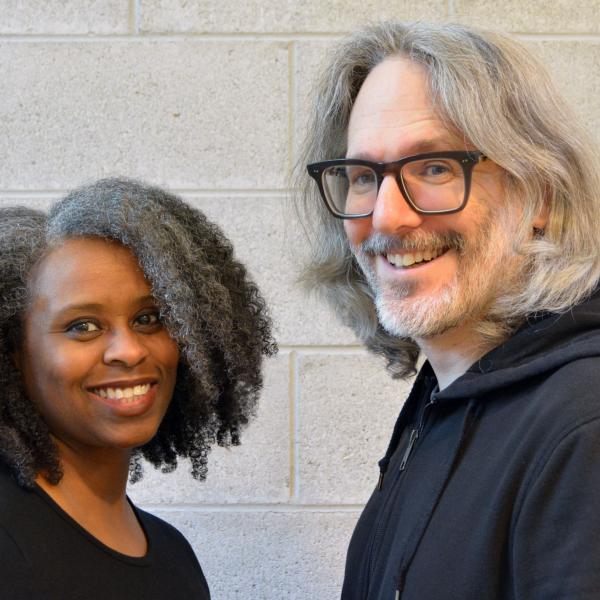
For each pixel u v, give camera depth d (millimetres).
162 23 2018
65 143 2016
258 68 2018
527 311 1092
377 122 1171
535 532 899
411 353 1494
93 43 2018
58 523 1035
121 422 1038
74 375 1010
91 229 1000
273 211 2014
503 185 1141
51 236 1013
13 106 2018
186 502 2006
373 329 1488
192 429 1282
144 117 2018
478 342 1161
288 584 2004
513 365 1075
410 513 1109
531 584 893
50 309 1001
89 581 1030
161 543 1221
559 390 962
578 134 1144
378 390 2010
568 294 1076
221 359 1156
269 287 2012
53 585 989
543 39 2012
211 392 1128
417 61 1171
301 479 2008
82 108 2018
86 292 994
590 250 1102
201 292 1064
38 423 1048
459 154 1114
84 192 1056
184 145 2018
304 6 2018
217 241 1162
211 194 2018
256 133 2018
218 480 2008
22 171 2012
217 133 2018
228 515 2008
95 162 2016
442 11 2010
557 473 899
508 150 1097
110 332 1023
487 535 958
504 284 1136
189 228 1114
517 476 952
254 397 1275
